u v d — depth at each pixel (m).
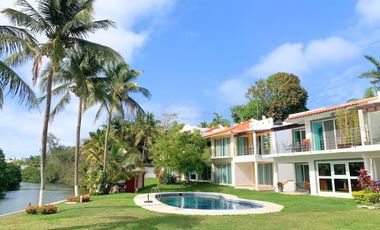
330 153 22.11
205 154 36.59
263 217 13.75
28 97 12.66
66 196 35.28
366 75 38.91
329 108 23.12
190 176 44.94
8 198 36.00
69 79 23.77
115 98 31.95
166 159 35.62
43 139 17.27
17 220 14.40
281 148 29.72
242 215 14.44
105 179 30.73
